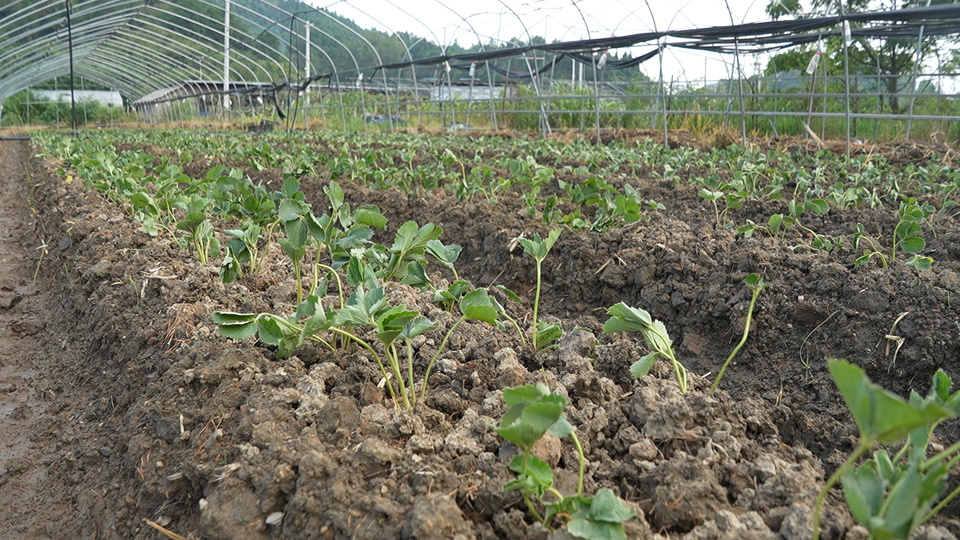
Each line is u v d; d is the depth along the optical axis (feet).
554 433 5.32
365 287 9.25
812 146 34.22
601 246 14.37
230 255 10.73
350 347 9.07
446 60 50.31
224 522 6.12
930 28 32.60
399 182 22.70
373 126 73.92
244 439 7.09
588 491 6.26
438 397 7.70
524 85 63.16
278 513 6.15
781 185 17.30
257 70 95.20
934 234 14.99
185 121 112.06
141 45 88.33
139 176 19.86
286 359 8.67
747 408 7.70
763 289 11.50
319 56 96.32
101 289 13.00
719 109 48.91
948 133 35.35
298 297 10.53
